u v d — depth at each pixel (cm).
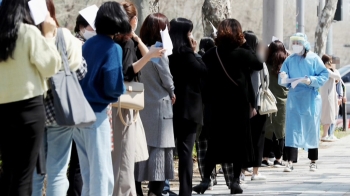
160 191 1282
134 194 1201
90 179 1042
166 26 1279
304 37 1755
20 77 905
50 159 1024
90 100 1036
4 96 903
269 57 1897
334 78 2639
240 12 5312
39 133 921
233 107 1403
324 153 2328
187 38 1293
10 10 912
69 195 1152
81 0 3947
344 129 3241
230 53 1399
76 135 1052
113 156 1185
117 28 1063
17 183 920
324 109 2667
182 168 1270
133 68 1158
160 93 1257
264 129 1622
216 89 1409
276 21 2130
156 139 1251
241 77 1402
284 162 1981
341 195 1405
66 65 974
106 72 1035
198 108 1280
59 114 953
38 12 923
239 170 1425
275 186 1570
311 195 1411
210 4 2122
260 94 1603
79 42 1008
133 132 1189
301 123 1784
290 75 1777
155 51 1150
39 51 906
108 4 1076
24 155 915
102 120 1045
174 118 1277
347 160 2123
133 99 1164
